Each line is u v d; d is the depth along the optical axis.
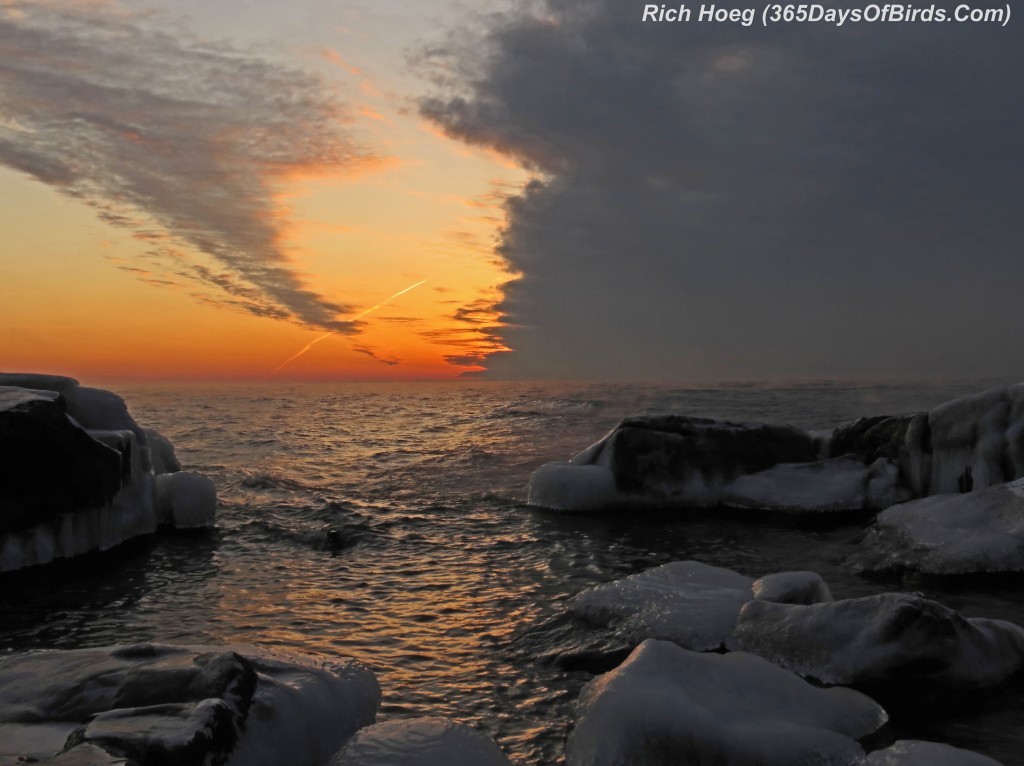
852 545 7.66
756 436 10.47
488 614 5.75
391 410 30.83
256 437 19.23
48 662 3.82
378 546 8.07
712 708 3.58
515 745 3.71
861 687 4.13
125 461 8.51
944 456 9.09
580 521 9.22
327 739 3.53
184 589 6.52
